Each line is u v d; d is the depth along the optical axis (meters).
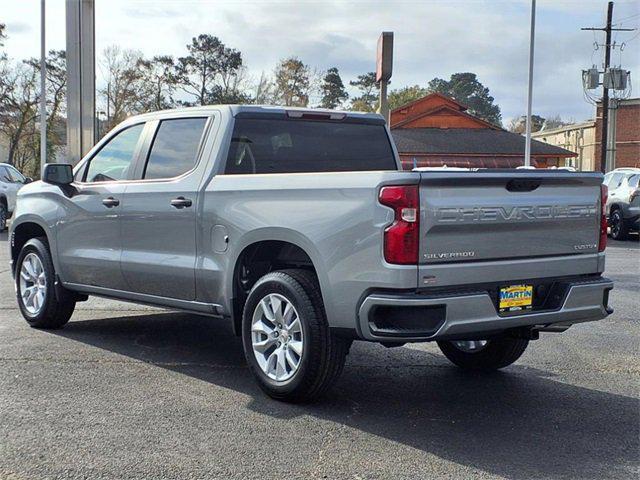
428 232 4.45
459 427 4.71
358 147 6.51
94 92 13.16
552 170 5.01
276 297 5.12
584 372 6.14
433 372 6.10
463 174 4.54
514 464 4.11
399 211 4.41
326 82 74.06
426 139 44.91
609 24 36.50
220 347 6.77
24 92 56.84
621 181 21.25
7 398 5.13
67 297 7.24
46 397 5.17
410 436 4.52
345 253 4.64
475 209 4.61
